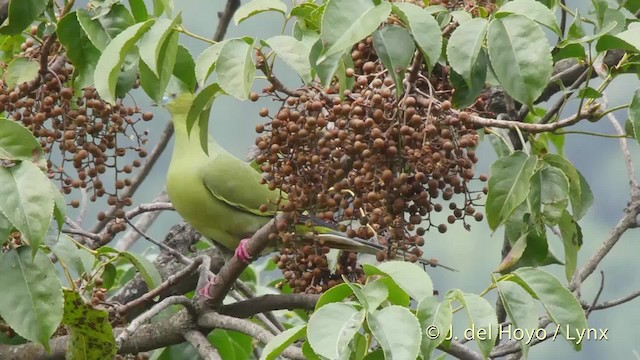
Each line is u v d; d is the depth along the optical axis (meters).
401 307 6.05
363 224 7.65
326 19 6.70
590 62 7.14
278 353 6.30
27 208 6.88
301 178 7.53
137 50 8.20
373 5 6.79
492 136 10.35
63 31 8.47
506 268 8.27
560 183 7.66
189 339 8.74
